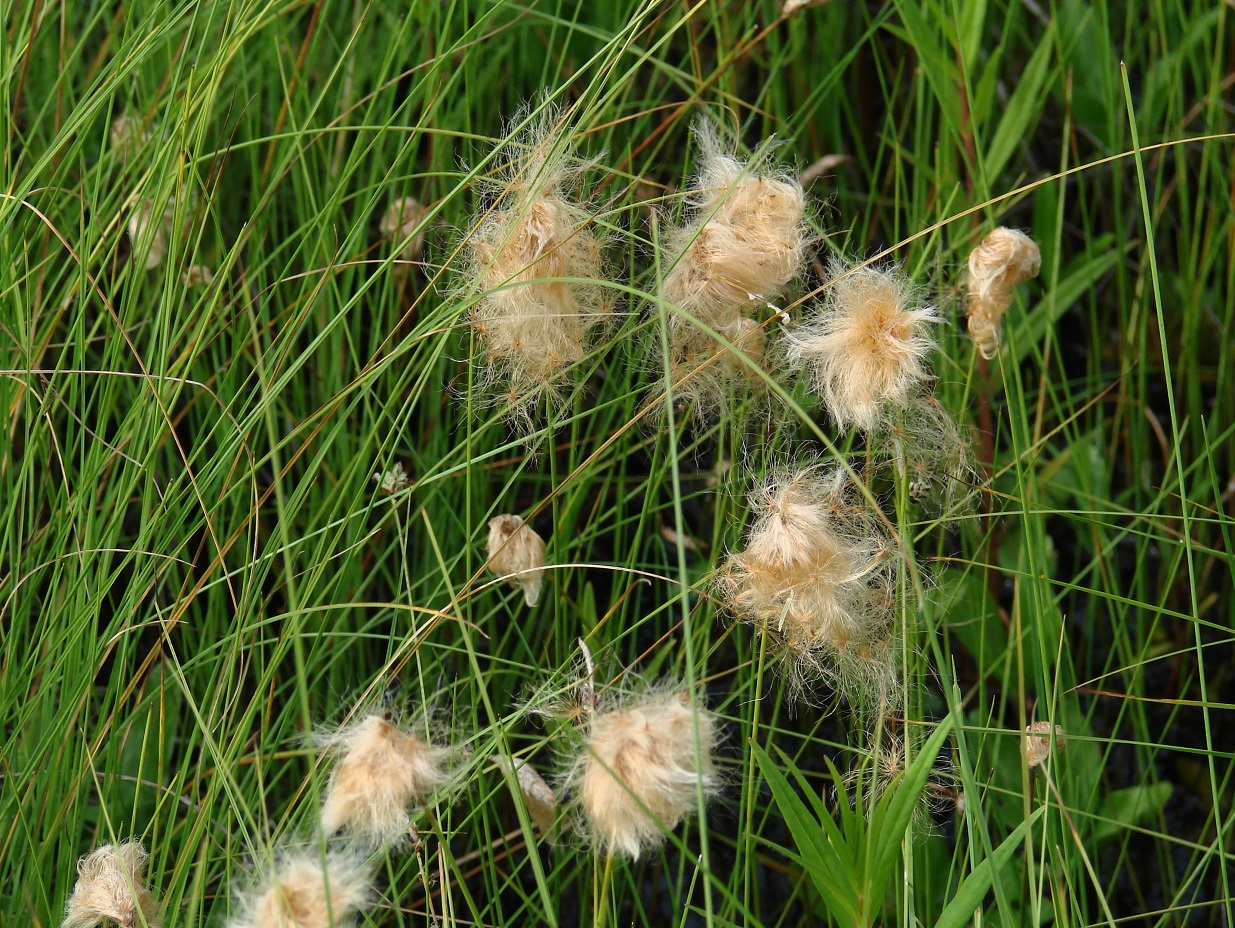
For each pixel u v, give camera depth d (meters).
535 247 0.54
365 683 0.62
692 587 0.54
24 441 0.62
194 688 0.61
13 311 0.60
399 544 0.65
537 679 0.62
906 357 0.52
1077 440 0.64
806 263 0.59
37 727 0.58
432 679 0.62
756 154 0.54
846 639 0.53
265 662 0.62
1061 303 0.65
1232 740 0.66
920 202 0.66
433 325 0.56
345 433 0.63
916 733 0.56
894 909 0.59
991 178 0.63
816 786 0.64
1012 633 0.60
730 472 0.58
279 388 0.55
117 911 0.52
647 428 0.66
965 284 0.59
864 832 0.51
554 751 0.56
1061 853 0.58
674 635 0.63
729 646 0.66
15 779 0.57
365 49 0.65
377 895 0.57
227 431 0.62
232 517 0.62
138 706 0.57
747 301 0.54
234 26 0.58
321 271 0.59
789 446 0.60
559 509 0.66
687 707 0.50
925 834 0.56
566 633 0.62
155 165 0.57
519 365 0.56
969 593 0.62
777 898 0.64
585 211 0.56
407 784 0.49
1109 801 0.62
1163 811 0.64
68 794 0.55
